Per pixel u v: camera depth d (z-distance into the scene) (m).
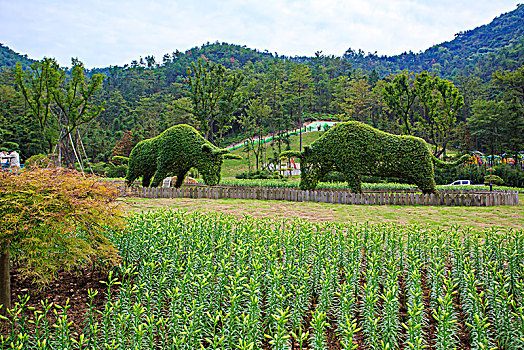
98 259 5.69
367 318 4.28
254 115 54.31
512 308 4.82
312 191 17.14
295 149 59.59
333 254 5.97
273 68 79.06
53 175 4.98
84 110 26.08
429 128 34.56
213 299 4.82
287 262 6.03
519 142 41.94
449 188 22.92
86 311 4.87
